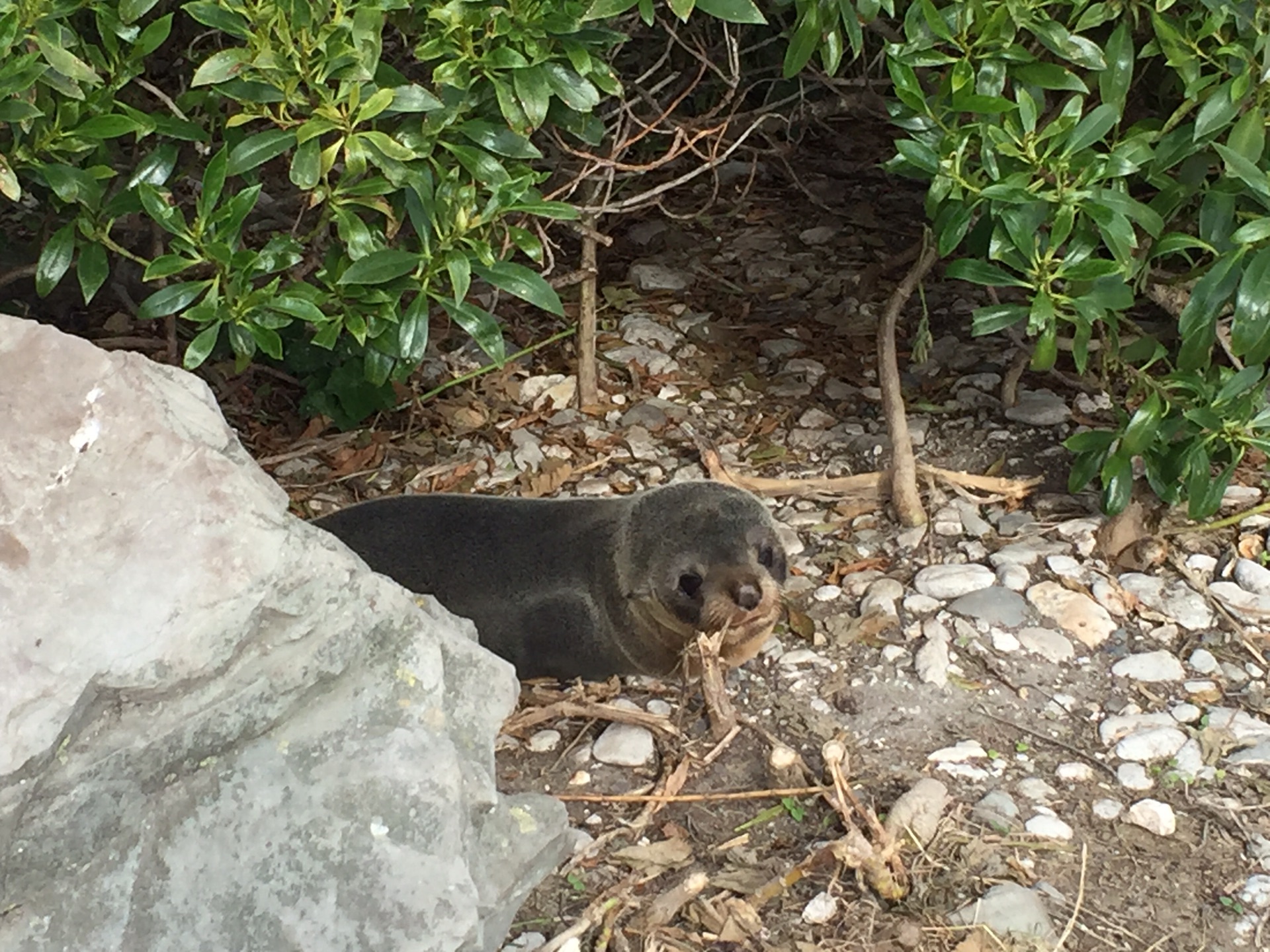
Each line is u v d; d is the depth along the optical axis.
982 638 5.09
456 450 6.56
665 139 8.32
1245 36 4.46
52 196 4.95
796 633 5.21
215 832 3.11
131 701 2.98
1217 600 5.28
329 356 6.59
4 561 2.88
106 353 3.12
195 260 4.34
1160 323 6.41
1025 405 6.50
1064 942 3.83
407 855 3.15
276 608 3.13
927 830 4.19
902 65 4.54
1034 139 4.48
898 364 6.99
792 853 4.19
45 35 3.76
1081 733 4.67
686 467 6.32
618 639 5.09
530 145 4.40
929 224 6.25
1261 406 4.94
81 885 3.00
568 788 4.55
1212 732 4.63
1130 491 5.26
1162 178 4.86
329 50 3.85
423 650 3.39
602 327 7.43
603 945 3.89
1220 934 3.88
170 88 5.39
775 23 6.93
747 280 7.83
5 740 2.75
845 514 5.93
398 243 5.09
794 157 9.09
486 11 4.09
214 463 3.07
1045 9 4.76
